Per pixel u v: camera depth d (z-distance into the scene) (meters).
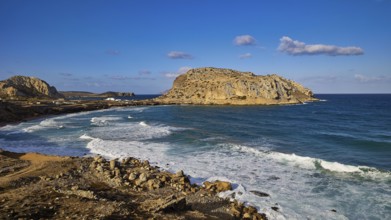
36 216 11.72
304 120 60.22
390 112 81.06
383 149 30.39
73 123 54.78
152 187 18.95
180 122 57.66
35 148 31.81
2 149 28.58
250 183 20.28
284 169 23.48
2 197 14.34
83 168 22.28
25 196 14.43
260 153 28.95
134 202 15.38
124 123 55.12
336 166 23.50
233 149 31.09
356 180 20.52
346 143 33.91
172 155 28.55
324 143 34.09
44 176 19.50
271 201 17.22
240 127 49.19
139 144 33.94
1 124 54.84
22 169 21.34
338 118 64.38
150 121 59.53
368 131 43.97
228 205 16.61
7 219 11.16
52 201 13.72
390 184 19.53
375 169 22.48
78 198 14.22
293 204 16.75
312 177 21.39
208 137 38.91
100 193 15.89
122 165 23.69
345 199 17.25
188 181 20.33
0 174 19.75
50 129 46.03
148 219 12.27
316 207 16.30
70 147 32.34
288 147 32.12
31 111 71.88
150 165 24.72
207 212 15.52
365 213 15.44
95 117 67.56
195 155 28.50
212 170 23.41
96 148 31.61
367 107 103.69
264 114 75.06
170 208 14.23
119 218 11.81
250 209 15.93
